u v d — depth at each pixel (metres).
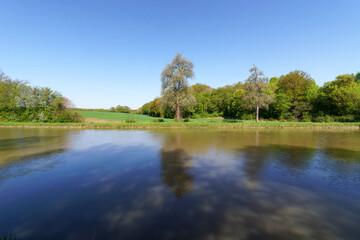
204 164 8.01
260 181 6.03
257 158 9.01
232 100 54.25
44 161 8.64
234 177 6.41
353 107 31.25
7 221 3.88
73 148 11.62
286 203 4.55
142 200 4.71
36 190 5.43
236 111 54.34
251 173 6.84
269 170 7.18
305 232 3.42
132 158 9.09
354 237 3.30
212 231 3.42
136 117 56.16
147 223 3.70
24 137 16.69
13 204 4.61
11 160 8.84
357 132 20.70
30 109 33.50
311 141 14.21
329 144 12.84
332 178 6.32
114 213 4.11
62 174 6.82
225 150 10.88
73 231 3.50
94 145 12.64
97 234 3.39
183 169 7.32
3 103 32.19
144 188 5.48
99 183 5.92
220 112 62.50
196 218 3.87
